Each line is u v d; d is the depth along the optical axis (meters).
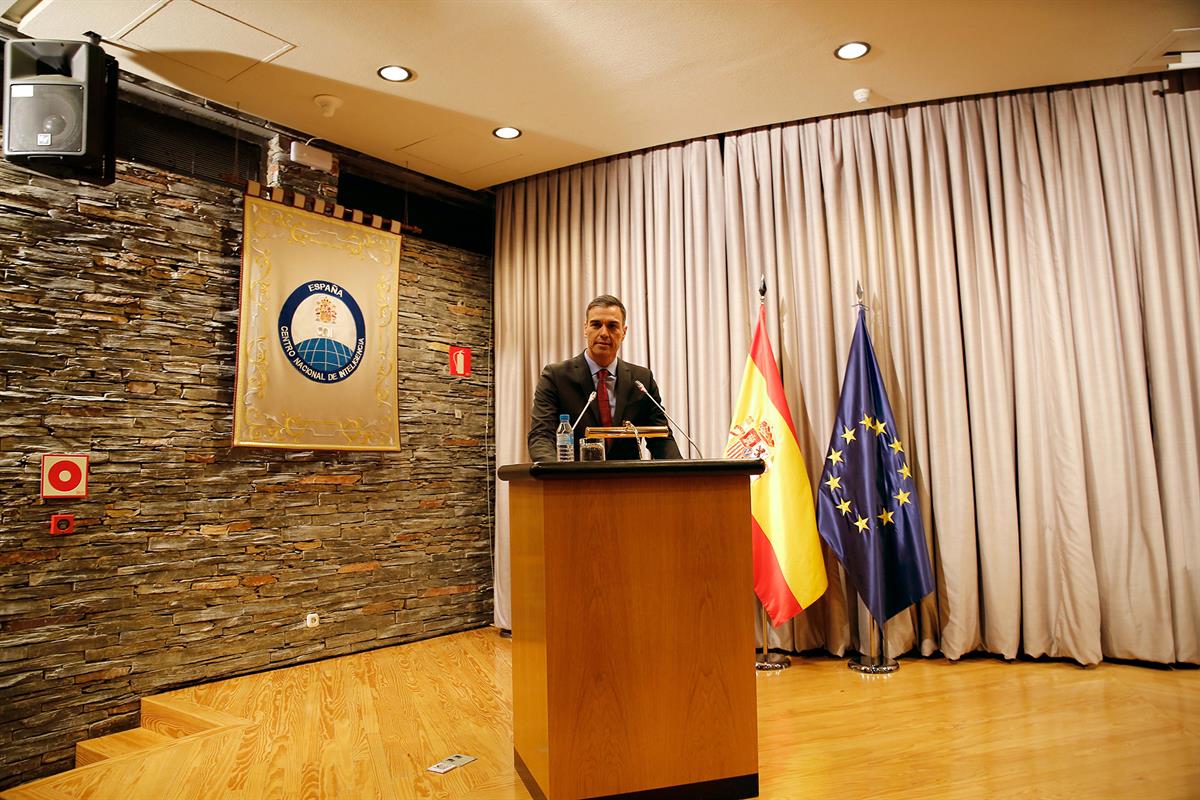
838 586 3.85
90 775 2.44
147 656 3.37
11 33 3.14
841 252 4.09
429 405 4.71
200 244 3.72
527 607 2.17
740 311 4.23
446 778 2.37
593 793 1.95
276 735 2.81
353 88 3.68
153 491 3.45
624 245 4.61
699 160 4.43
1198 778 2.23
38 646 3.05
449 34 3.24
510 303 4.95
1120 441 3.55
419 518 4.58
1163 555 3.45
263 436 3.79
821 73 3.64
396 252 4.50
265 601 3.81
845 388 3.80
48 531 3.12
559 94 3.78
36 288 3.16
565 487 2.00
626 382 2.95
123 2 2.95
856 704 3.04
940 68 3.61
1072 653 3.55
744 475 2.18
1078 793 2.15
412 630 4.47
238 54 3.35
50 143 2.75
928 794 2.15
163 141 3.71
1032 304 3.79
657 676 2.03
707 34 3.28
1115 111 3.75
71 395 3.22
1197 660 3.41
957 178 3.94
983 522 3.71
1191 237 3.58
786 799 2.13
